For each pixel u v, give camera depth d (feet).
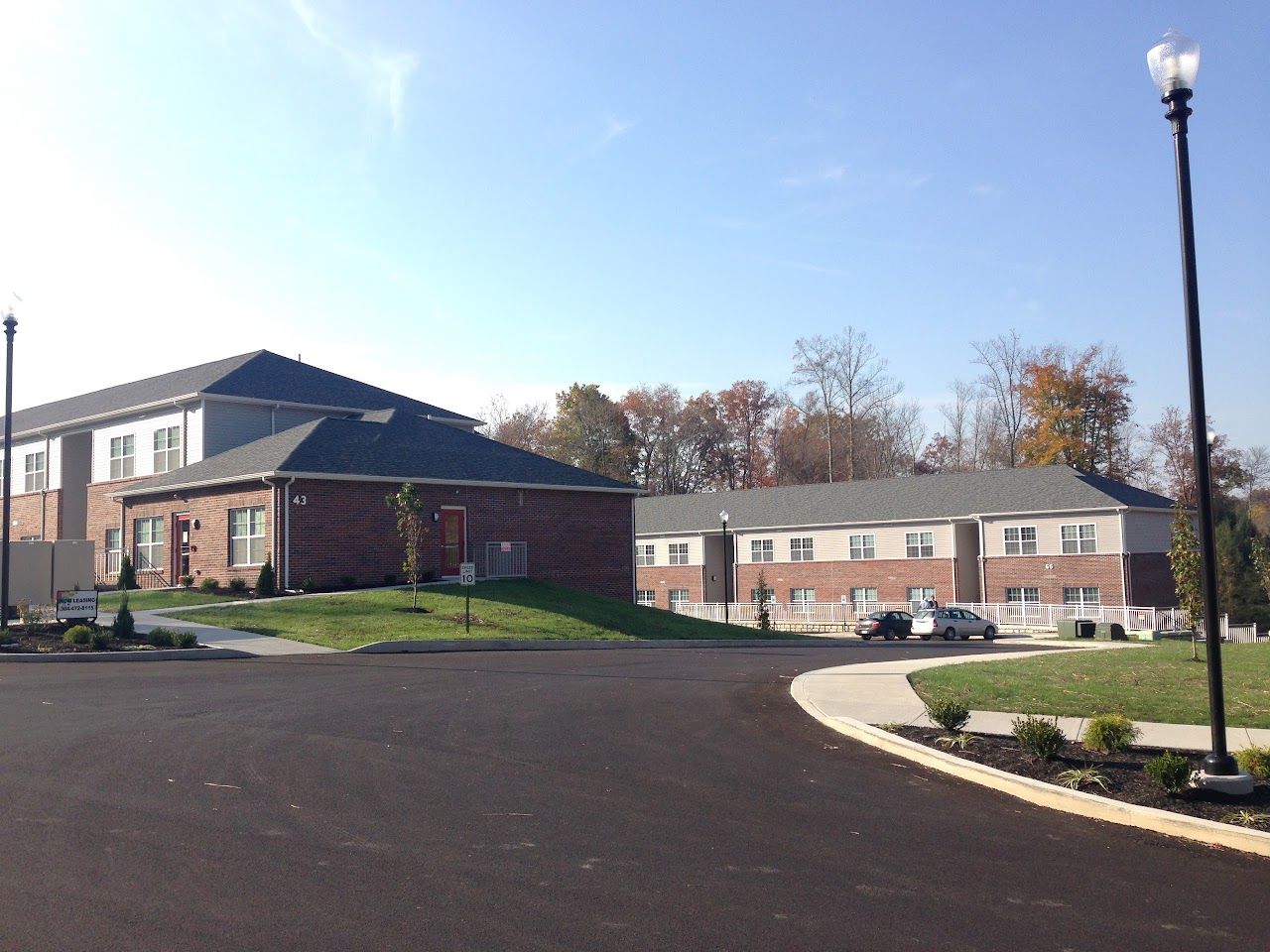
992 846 26.09
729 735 41.34
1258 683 52.80
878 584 185.68
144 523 123.85
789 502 204.33
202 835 25.66
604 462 287.48
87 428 159.43
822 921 20.40
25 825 26.37
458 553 116.06
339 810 28.30
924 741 38.52
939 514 178.29
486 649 81.61
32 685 53.72
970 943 19.36
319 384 155.74
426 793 30.45
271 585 100.07
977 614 164.25
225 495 110.22
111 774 32.17
